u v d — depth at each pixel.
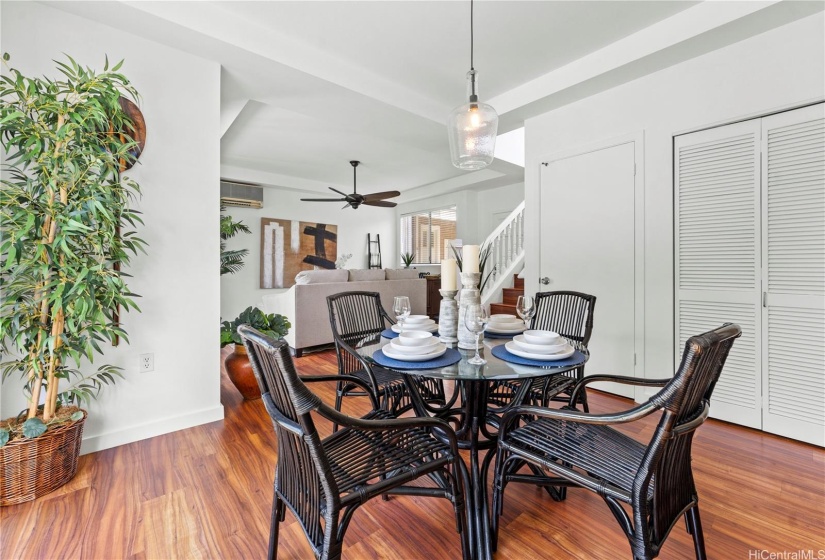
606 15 2.38
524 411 1.30
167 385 2.34
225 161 5.65
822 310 2.16
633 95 2.89
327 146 4.95
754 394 2.41
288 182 6.55
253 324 2.94
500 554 1.37
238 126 4.23
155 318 2.29
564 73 2.99
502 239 5.55
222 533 1.46
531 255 3.63
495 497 1.39
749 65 2.36
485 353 1.61
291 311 4.36
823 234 2.14
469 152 2.13
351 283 4.71
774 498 1.68
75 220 1.64
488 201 6.91
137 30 2.16
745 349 2.44
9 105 1.63
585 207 3.22
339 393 2.18
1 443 1.58
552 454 1.27
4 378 1.75
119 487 1.76
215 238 2.51
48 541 1.41
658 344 2.82
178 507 1.61
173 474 1.87
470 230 6.97
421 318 2.09
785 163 2.26
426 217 7.91
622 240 3.00
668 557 1.35
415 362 1.47
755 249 2.38
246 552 1.37
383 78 3.13
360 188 7.43
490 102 3.56
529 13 2.34
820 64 2.12
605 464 1.18
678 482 1.13
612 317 3.07
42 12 1.95
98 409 2.12
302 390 0.94
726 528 1.49
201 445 2.18
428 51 2.74
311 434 0.95
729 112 2.44
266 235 6.77
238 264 6.11
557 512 1.62
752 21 2.18
